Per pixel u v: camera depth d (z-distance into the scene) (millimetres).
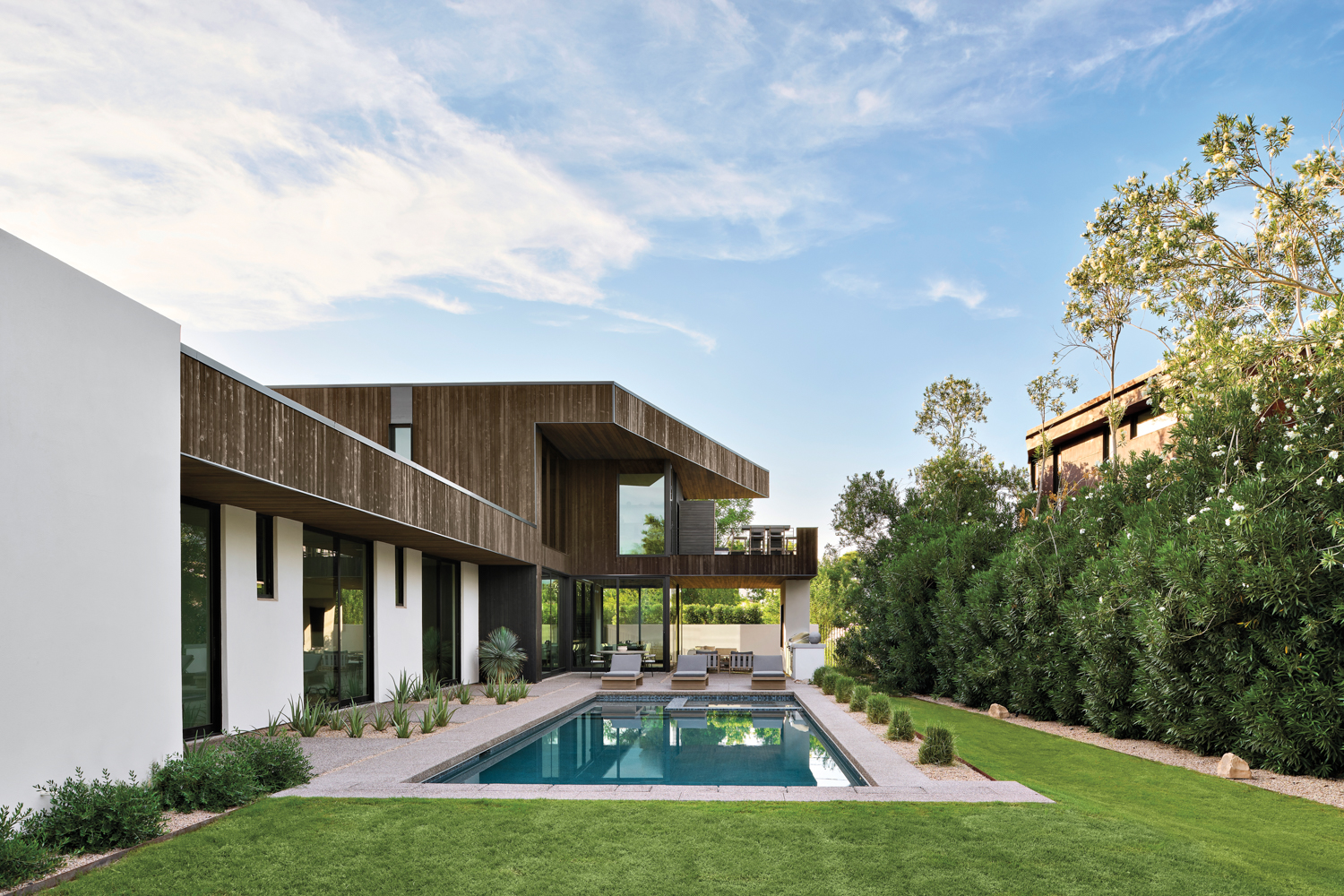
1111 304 16359
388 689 14172
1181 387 13258
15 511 5059
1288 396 10602
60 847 4910
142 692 6133
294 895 4441
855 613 23000
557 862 4949
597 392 19188
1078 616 10938
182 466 7215
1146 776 8016
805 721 13969
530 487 19141
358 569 13484
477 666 19016
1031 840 5383
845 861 4980
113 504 5895
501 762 9680
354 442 10070
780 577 24375
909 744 9734
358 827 5586
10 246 5055
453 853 5094
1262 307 14305
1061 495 17125
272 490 8633
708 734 12438
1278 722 7898
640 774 9094
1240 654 8516
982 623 13625
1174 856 5105
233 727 9625
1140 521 10664
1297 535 8078
